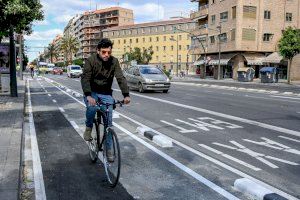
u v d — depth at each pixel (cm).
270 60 5272
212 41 6288
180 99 1831
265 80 4431
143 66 2405
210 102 1684
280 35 5672
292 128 970
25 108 1448
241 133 901
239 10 5419
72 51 15175
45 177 559
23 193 490
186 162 636
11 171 530
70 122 1090
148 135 845
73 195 481
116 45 12825
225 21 5797
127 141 811
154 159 655
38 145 780
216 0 6084
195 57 8906
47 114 1270
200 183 524
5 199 425
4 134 812
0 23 1351
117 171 498
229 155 683
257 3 5491
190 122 1078
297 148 740
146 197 471
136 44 12169
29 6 1441
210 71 6875
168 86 2270
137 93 2231
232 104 1597
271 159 654
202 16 6644
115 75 559
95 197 473
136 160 649
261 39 5562
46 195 482
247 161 641
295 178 546
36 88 2778
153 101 1717
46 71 9162
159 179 543
